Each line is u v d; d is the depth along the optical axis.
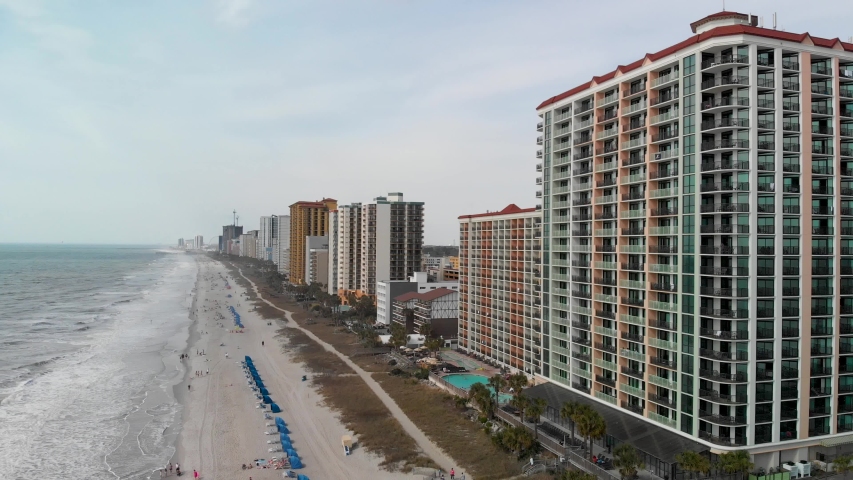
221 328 197.25
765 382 67.69
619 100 83.44
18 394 112.62
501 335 130.25
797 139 69.12
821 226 71.06
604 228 87.38
